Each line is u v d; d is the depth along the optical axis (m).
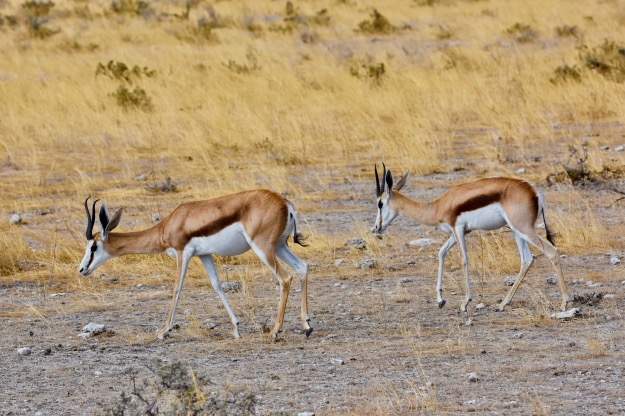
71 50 96.00
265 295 33.09
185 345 27.69
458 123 63.88
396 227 41.97
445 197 30.69
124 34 103.50
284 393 22.97
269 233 27.20
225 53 90.56
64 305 32.50
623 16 100.25
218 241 27.62
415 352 26.02
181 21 111.00
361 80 74.75
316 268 36.12
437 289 30.70
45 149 59.88
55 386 24.20
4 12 121.62
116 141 61.53
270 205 27.14
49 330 29.62
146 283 35.09
